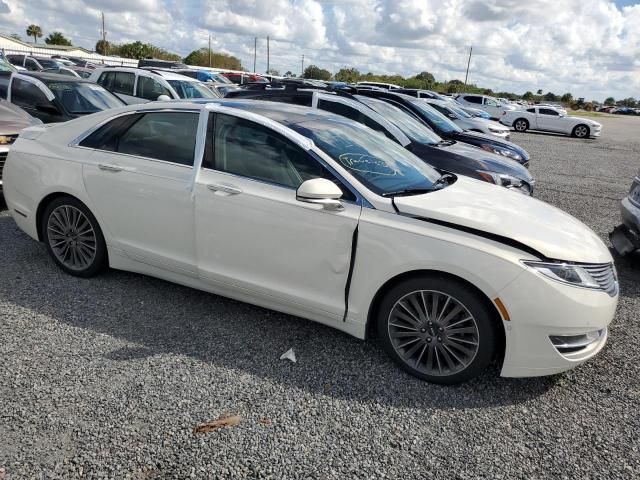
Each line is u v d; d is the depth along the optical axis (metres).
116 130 3.98
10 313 3.59
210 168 3.52
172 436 2.51
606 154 17.86
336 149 3.43
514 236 2.88
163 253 3.76
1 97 7.90
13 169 4.39
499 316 2.87
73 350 3.18
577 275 2.86
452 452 2.54
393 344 3.17
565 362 2.88
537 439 2.67
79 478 2.22
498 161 6.96
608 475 2.45
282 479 2.29
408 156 4.05
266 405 2.79
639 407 2.99
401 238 2.97
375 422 2.72
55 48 57.03
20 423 2.52
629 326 4.09
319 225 3.14
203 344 3.37
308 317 3.38
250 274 3.44
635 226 5.32
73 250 4.20
